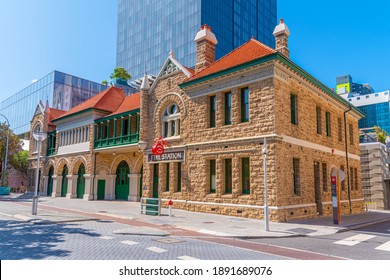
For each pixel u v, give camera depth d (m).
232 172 18.44
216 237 12.33
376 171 32.59
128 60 89.31
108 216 18.64
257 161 17.23
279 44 20.53
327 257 9.10
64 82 69.25
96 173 31.44
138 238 11.59
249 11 88.81
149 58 83.00
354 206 25.84
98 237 11.58
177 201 21.34
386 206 32.03
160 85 24.36
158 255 8.84
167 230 13.69
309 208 18.69
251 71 18.08
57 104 67.38
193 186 20.53
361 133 40.69
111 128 31.36
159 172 23.19
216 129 19.61
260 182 16.97
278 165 16.52
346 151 25.31
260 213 16.75
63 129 36.34
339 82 168.88
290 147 17.75
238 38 81.94
